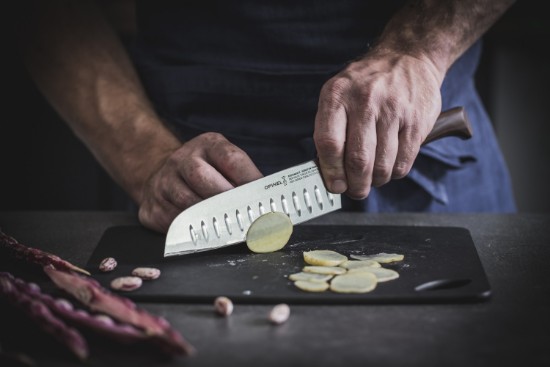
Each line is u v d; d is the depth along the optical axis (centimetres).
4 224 92
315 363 55
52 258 71
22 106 142
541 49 149
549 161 155
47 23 103
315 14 93
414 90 78
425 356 56
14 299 58
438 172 101
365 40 94
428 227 84
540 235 85
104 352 57
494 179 112
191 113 99
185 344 55
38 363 55
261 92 95
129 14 139
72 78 101
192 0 97
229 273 71
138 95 99
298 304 65
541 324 61
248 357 56
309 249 77
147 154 91
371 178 77
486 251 79
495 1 87
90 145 97
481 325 61
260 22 94
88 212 96
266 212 77
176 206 81
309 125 95
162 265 73
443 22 85
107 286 68
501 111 153
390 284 67
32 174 145
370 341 58
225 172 80
